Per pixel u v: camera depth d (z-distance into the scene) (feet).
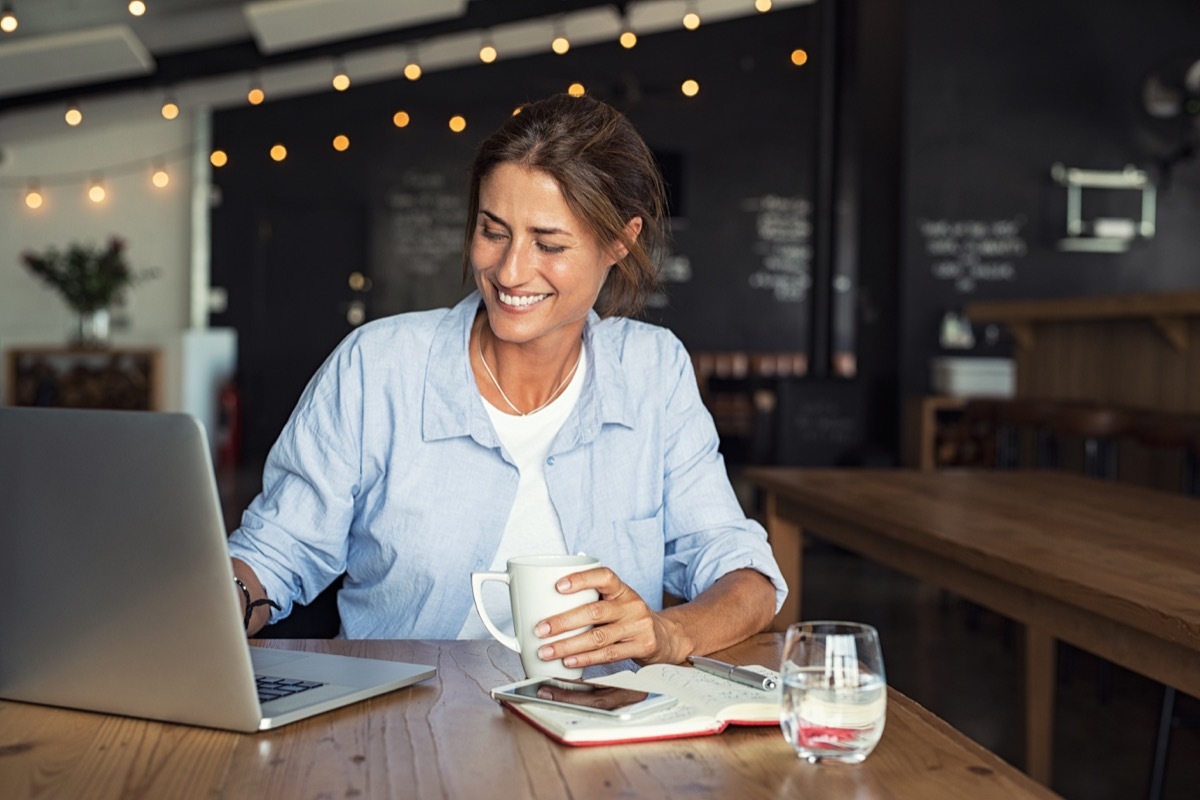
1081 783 9.57
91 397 27.25
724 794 2.84
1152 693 12.25
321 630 5.35
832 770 3.01
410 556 5.08
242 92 30.96
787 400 21.38
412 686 3.73
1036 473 10.17
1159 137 23.66
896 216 23.24
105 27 25.09
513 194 4.43
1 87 25.82
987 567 6.13
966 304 23.18
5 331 28.55
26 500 3.35
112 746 3.16
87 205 33.01
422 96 33.55
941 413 21.88
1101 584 5.28
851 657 3.06
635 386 5.36
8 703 3.57
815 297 22.00
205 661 3.21
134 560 3.22
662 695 3.41
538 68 33.60
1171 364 15.51
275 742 3.18
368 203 33.65
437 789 2.85
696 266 34.30
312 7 23.38
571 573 3.77
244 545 4.94
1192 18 23.58
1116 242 23.59
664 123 34.01
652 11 32.01
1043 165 23.39
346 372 5.11
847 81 25.23
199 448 3.04
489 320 5.05
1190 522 7.24
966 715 11.35
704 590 4.96
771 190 34.42
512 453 5.20
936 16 23.12
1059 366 18.19
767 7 29.48
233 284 33.53
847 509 8.07
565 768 3.00
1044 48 23.35
